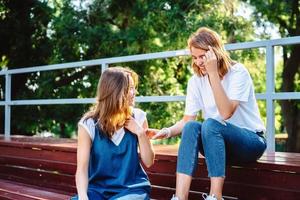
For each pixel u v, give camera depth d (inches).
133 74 108.4
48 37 452.8
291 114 533.3
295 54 521.3
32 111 456.8
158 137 113.0
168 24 418.0
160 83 460.8
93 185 106.4
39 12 443.5
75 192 153.7
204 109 114.7
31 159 173.0
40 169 168.9
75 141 186.7
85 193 100.7
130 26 458.3
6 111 248.5
